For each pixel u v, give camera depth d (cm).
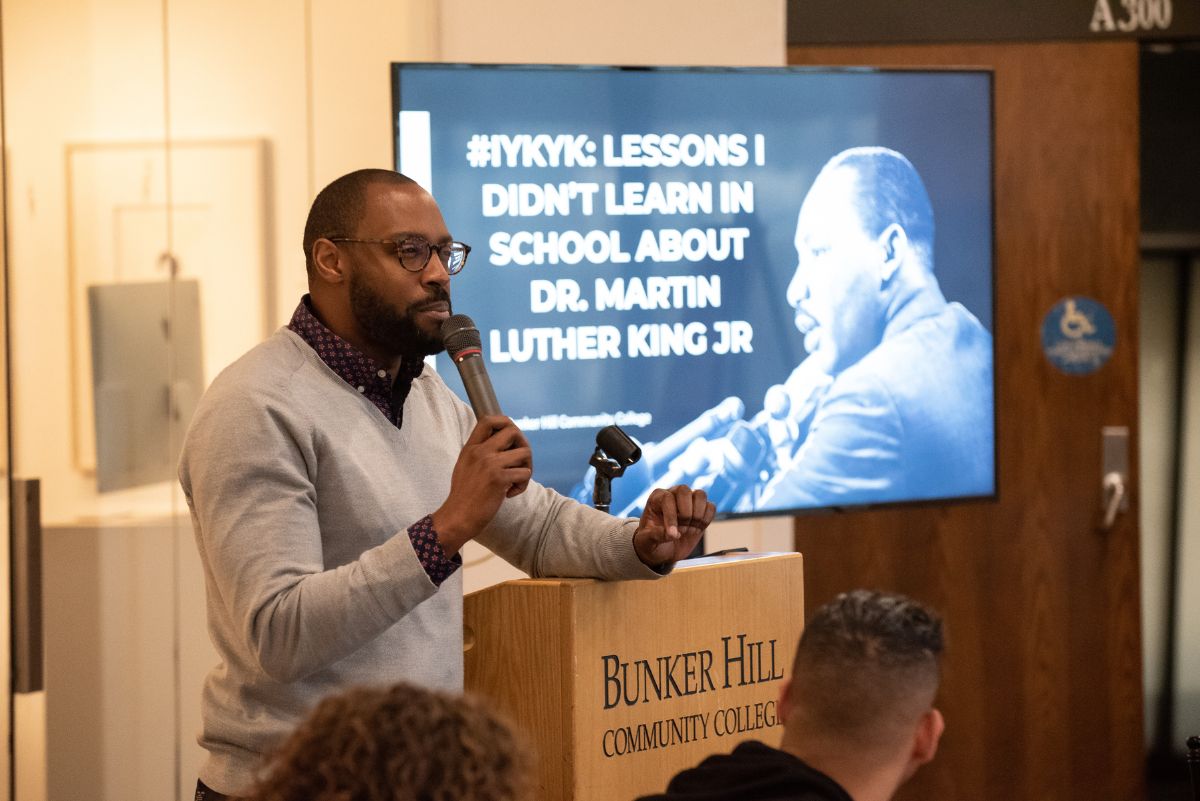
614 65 793
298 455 413
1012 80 1011
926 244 846
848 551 1017
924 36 1005
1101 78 1012
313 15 831
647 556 430
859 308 838
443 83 765
